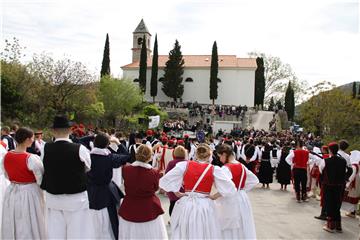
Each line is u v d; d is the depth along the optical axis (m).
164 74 58.66
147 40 69.44
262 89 58.81
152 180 4.82
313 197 11.08
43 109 27.67
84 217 4.63
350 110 29.12
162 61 64.19
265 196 11.33
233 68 59.31
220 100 59.62
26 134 4.76
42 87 28.16
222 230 5.03
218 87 59.78
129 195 4.81
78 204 4.56
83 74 31.44
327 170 7.26
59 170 4.50
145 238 4.77
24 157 4.68
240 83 59.19
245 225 5.07
